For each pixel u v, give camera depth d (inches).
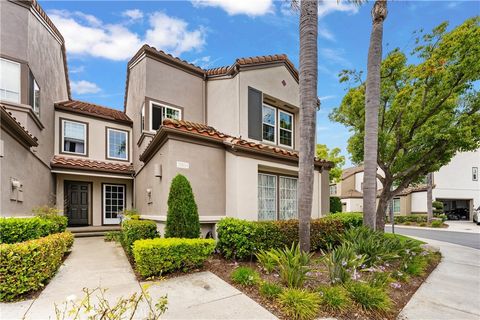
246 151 307.6
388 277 202.4
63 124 477.7
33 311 146.6
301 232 232.4
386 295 173.0
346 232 297.9
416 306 175.2
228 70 421.1
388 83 397.7
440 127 344.5
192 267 224.1
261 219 338.0
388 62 391.9
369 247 246.1
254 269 220.5
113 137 534.0
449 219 1078.4
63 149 474.0
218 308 155.1
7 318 138.6
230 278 201.8
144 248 200.4
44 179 389.7
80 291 176.6
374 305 157.5
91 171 470.3
